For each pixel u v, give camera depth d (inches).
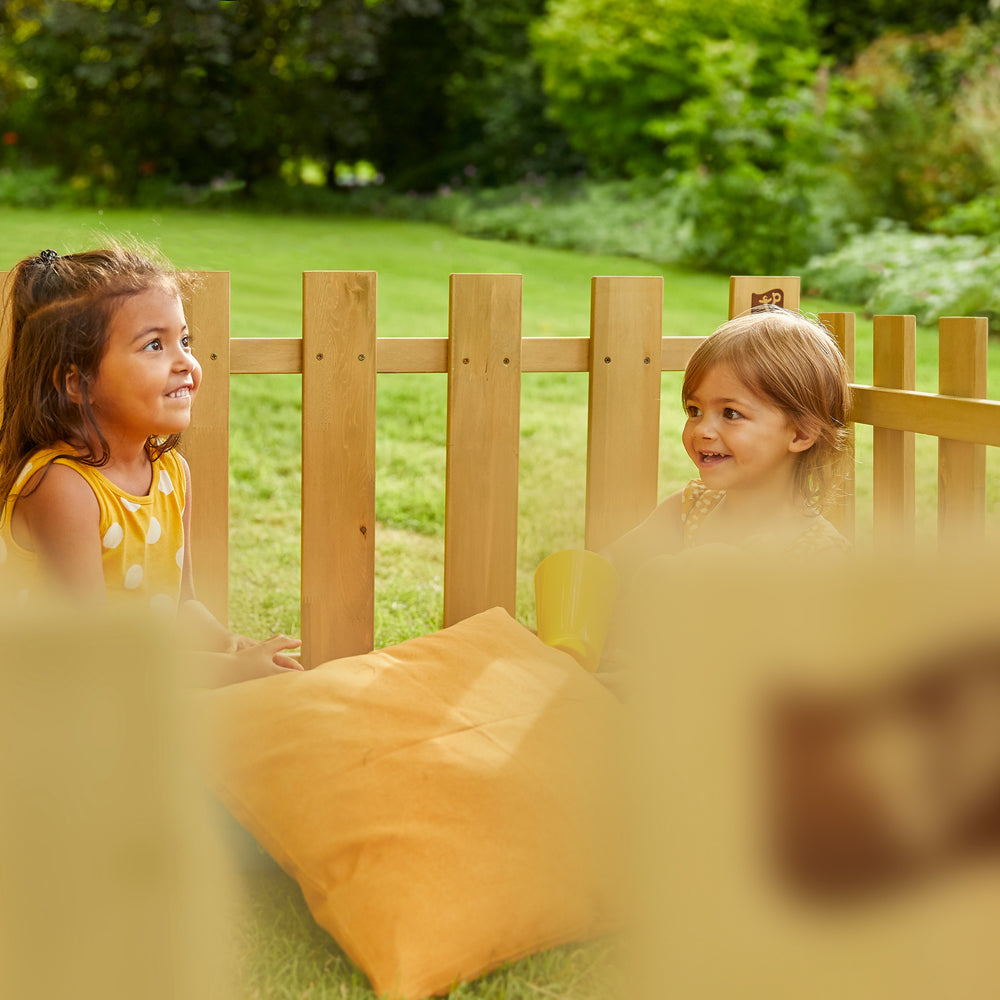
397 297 293.0
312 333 90.1
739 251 358.6
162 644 49.5
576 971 59.6
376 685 72.1
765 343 79.1
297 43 484.7
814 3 525.3
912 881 49.2
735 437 79.5
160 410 74.4
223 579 91.7
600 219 418.0
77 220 378.0
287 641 80.9
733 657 49.5
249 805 66.1
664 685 50.3
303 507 92.4
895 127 385.7
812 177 362.0
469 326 94.9
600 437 99.4
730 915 49.3
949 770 49.2
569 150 528.1
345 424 92.3
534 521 150.7
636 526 101.4
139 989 48.6
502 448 97.5
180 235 352.8
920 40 463.8
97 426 73.8
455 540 97.3
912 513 89.4
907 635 49.2
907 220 364.8
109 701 49.0
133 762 49.4
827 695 49.1
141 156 469.7
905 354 87.7
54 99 473.4
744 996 49.2
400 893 59.0
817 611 49.0
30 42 465.7
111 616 49.1
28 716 48.3
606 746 68.6
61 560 72.6
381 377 229.3
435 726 68.6
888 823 49.0
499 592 99.3
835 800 48.7
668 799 50.1
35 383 73.1
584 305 299.3
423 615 119.1
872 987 48.2
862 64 463.2
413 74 547.5
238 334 229.1
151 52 463.5
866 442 193.0
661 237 390.6
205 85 480.7
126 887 49.1
